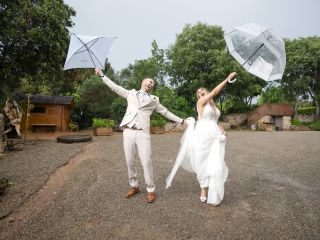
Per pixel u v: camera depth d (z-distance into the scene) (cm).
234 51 451
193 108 2694
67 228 380
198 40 2744
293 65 3203
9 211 430
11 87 1723
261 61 441
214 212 423
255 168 711
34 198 488
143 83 475
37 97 2152
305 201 470
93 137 1425
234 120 3055
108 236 359
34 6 1505
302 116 3378
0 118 954
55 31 1538
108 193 506
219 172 441
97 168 686
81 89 2678
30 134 1839
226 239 348
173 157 855
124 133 460
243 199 478
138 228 378
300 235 355
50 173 634
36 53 1573
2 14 1399
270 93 3662
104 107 2614
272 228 374
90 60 473
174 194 498
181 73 2834
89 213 424
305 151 980
